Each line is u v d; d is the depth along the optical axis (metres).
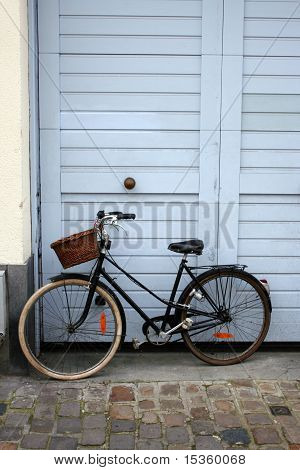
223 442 2.89
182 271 3.78
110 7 3.76
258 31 3.81
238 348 4.05
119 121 3.86
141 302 4.00
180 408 3.22
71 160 3.88
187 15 3.78
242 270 3.79
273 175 3.93
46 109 3.81
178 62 3.82
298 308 4.07
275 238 4.00
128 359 3.93
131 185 3.86
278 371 3.74
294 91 3.87
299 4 3.80
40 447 2.84
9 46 3.40
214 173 3.93
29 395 3.36
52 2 3.73
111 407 3.22
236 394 3.39
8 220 3.53
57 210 3.91
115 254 3.97
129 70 3.82
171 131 3.89
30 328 3.66
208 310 3.96
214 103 3.86
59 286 3.59
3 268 3.55
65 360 3.86
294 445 2.86
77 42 3.77
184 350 4.09
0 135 3.47
